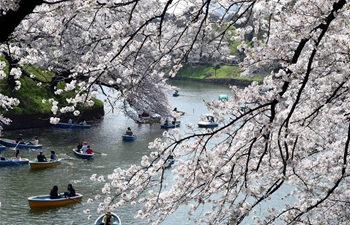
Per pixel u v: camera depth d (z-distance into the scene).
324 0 8.35
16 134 44.84
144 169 11.05
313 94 10.64
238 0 10.08
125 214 26.45
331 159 11.89
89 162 37.28
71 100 12.55
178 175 10.95
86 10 8.43
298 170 12.24
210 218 11.38
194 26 10.23
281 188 27.27
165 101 45.69
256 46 9.76
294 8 8.71
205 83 111.00
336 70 9.01
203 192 10.78
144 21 8.62
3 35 6.42
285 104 9.70
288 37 8.90
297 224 12.39
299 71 8.27
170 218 25.00
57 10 8.45
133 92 10.66
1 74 9.64
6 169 33.88
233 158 10.70
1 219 25.17
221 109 10.36
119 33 8.33
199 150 11.00
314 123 10.95
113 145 44.12
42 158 34.97
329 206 12.52
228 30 10.67
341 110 12.12
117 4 8.72
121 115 61.50
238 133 10.96
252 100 10.02
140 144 45.25
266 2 9.06
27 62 10.05
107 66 9.26
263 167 11.75
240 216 10.98
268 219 12.30
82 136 47.16
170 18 10.37
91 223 25.64
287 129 8.84
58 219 25.88
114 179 11.12
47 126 49.91
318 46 7.96
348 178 12.84
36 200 26.72
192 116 62.81
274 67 9.84
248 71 10.19
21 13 6.32
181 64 10.10
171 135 11.01
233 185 11.03
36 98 49.94
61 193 28.89
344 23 8.26
